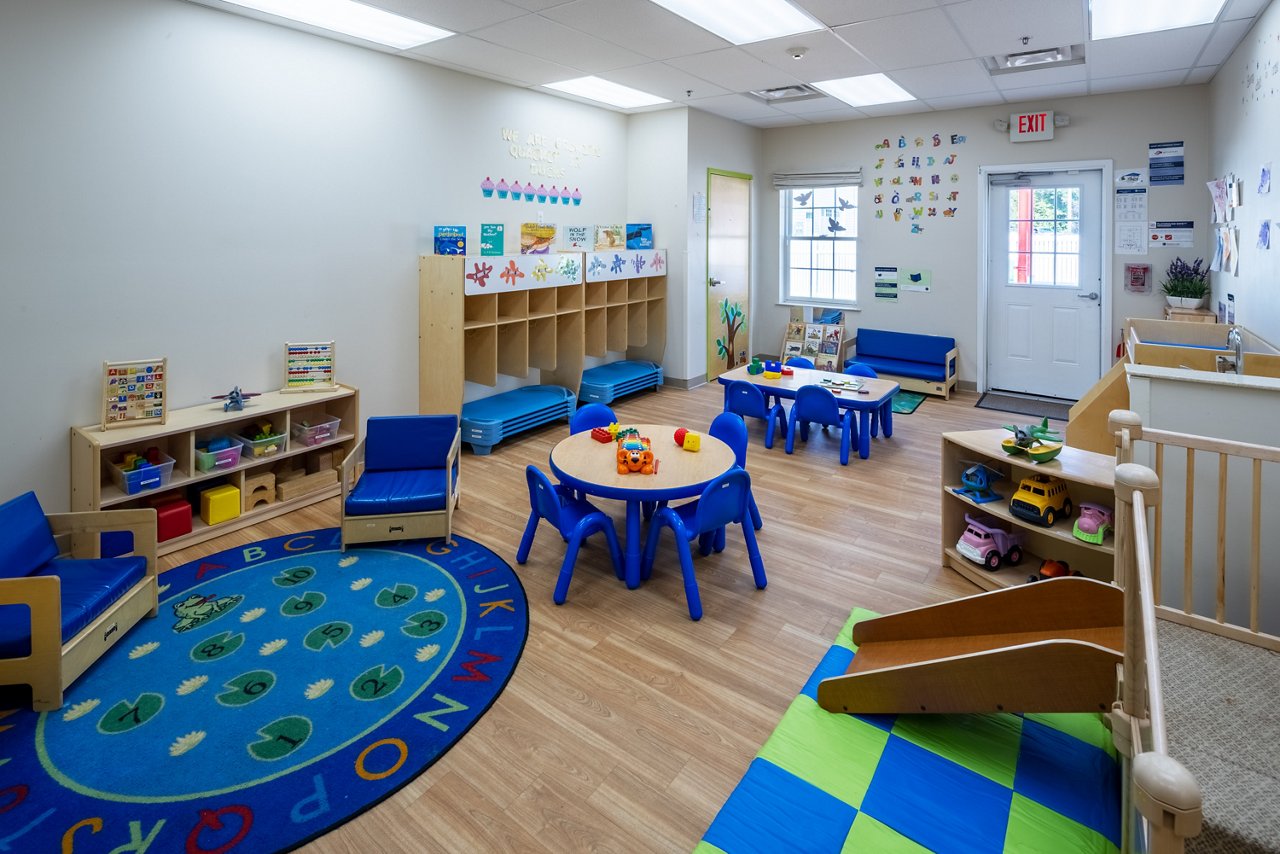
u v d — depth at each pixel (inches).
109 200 135.3
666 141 260.2
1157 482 60.2
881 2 146.6
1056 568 121.7
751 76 204.5
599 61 189.0
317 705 94.0
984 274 259.0
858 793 78.6
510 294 219.9
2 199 122.5
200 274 150.4
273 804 77.6
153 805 77.4
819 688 91.6
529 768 83.6
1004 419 232.4
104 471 138.5
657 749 86.9
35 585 89.7
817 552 140.7
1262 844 55.8
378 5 146.3
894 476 183.5
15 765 82.9
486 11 150.3
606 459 134.8
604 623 114.9
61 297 131.0
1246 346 148.4
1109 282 235.1
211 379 154.6
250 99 154.9
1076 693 75.4
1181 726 68.9
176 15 141.5
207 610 117.0
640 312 270.1
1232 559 99.7
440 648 107.3
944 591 124.8
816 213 299.6
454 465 156.3
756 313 317.1
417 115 190.1
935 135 260.5
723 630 113.0
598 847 73.0
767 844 72.2
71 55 127.8
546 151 231.8
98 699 94.7
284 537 145.7
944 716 91.5
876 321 285.1
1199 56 182.5
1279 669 77.5
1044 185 245.6
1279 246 132.0
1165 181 221.6
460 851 72.4
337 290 176.9
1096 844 71.7
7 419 126.7
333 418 170.6
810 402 195.8
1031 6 147.9
